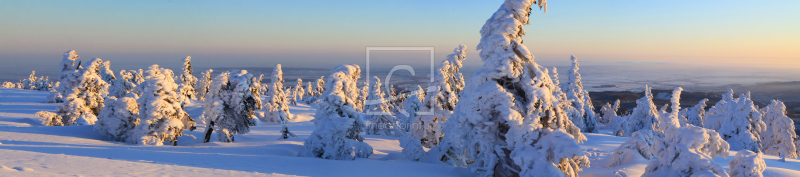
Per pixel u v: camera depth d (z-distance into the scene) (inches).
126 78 1347.2
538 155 334.6
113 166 286.4
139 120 691.4
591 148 729.0
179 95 875.4
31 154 317.4
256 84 872.3
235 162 384.5
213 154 454.9
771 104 1256.8
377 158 572.1
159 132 675.4
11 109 1405.0
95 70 1230.3
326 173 368.2
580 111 1529.3
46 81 3289.9
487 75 364.8
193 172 295.4
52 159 295.1
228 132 810.8
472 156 395.9
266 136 1026.7
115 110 705.0
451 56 768.9
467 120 383.2
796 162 626.8
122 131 708.0
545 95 348.5
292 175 335.0
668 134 336.8
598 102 4050.2
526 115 352.5
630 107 3553.2
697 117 1782.7
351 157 493.7
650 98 1451.8
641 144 501.0
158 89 688.4
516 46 365.7
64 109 1131.3
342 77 543.5
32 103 1713.8
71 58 1185.4
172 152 457.1
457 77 778.2
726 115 1158.3
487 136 370.6
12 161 270.2
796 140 1288.1
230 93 814.5
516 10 357.7
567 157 318.0
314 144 511.2
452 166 463.2
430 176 390.6
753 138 1067.3
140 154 404.2
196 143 757.3
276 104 1733.5
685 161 309.4
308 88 3759.8
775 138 1226.6
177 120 700.7
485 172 374.3
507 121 357.4
